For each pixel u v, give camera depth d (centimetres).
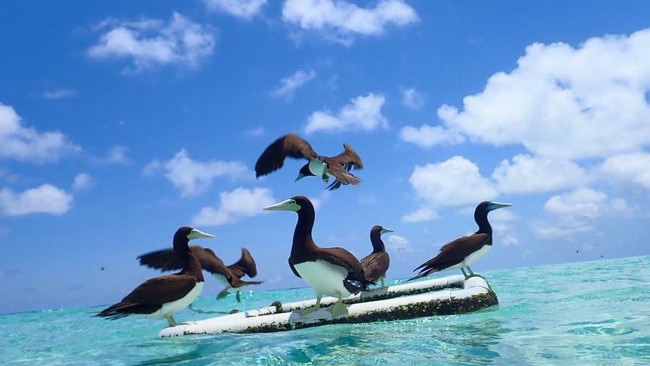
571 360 133
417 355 144
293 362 143
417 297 218
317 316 206
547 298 273
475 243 256
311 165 204
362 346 159
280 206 202
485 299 225
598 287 323
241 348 169
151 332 285
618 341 153
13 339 304
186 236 224
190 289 213
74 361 183
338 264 198
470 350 148
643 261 676
